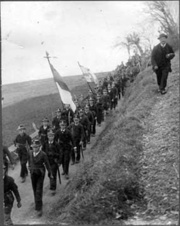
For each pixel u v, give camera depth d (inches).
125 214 222.8
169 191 235.3
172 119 352.2
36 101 1032.2
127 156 292.7
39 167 306.2
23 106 954.7
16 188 279.9
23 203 331.3
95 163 317.7
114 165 283.0
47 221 259.9
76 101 626.2
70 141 389.4
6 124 740.0
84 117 505.4
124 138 340.8
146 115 399.9
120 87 887.7
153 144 309.1
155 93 475.5
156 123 359.6
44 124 413.1
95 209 229.9
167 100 419.5
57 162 355.3
